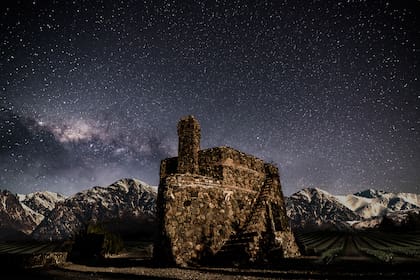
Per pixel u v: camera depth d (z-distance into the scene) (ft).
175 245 51.29
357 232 182.29
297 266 44.16
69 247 87.04
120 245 100.22
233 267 46.39
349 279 31.50
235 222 59.77
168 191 54.60
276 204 69.31
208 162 63.98
